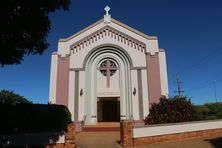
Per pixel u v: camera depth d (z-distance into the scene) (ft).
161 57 93.09
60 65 91.91
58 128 52.26
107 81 93.35
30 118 51.65
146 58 92.89
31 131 45.80
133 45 94.48
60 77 90.84
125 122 54.49
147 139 55.57
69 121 57.47
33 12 36.22
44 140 45.78
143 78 91.56
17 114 50.24
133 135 54.08
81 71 92.17
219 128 70.54
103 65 95.04
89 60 94.12
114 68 94.22
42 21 38.22
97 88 92.73
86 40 94.84
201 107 114.73
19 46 37.86
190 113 70.95
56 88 89.86
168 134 59.26
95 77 93.61
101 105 94.89
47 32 40.09
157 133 57.47
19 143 43.65
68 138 47.42
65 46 93.61
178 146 52.19
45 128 52.90
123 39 95.20
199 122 66.49
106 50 95.20
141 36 94.68
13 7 32.89
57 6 38.88
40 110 53.52
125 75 93.61
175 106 71.41
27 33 36.32
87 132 78.02
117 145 55.52
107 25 95.96
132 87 90.99
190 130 63.77
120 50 94.32
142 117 87.92
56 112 55.16
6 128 47.83
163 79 90.58
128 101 90.99
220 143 52.21
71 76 91.71
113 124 85.81
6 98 89.45
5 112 48.62
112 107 97.76
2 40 34.60
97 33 95.55
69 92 90.17
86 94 91.09
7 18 33.09
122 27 95.76
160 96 88.43
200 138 63.10
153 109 73.56
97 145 56.24
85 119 88.63
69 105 88.94
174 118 68.44
